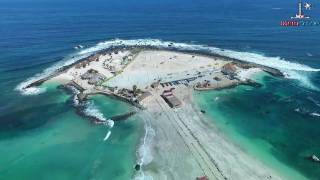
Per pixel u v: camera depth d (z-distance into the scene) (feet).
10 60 592.60
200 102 424.46
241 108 412.57
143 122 380.17
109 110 409.28
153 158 319.06
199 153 322.96
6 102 436.76
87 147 342.64
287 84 477.77
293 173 297.74
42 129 377.09
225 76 499.51
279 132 362.94
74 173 306.96
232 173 295.07
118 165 314.35
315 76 504.02
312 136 356.79
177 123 376.07
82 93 447.01
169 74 510.58
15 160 326.85
